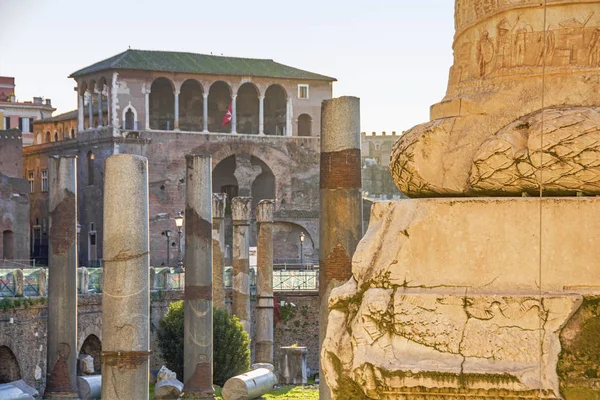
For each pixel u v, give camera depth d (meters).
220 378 41.53
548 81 6.00
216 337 41.62
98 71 94.38
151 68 94.38
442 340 5.57
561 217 5.61
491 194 5.96
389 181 114.06
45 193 100.62
